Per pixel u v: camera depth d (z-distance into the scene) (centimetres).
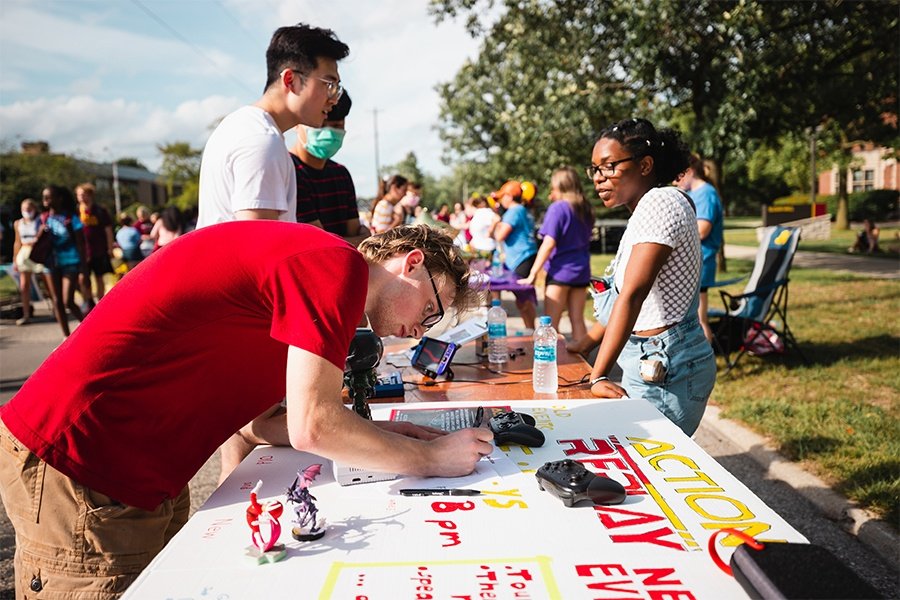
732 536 118
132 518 137
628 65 1040
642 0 917
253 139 217
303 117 235
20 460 131
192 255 129
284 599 102
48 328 885
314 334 122
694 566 109
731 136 966
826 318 696
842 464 325
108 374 128
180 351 131
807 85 1098
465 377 251
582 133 1109
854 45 1095
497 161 2016
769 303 531
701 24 930
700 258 218
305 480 125
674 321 218
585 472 136
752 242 2123
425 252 149
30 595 138
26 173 3528
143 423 133
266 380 145
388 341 344
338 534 123
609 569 108
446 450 147
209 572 110
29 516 133
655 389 220
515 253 644
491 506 133
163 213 824
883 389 446
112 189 4934
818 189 3994
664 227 203
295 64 224
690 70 1016
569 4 1070
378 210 682
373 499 138
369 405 205
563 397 217
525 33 1133
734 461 357
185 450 142
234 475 155
